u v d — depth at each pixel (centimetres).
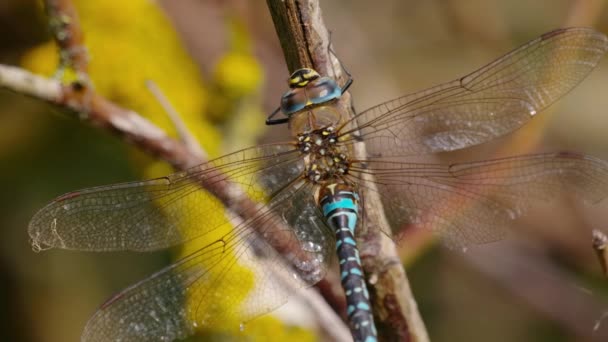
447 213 87
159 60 92
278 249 87
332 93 87
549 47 87
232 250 87
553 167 87
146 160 92
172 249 91
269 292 86
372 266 86
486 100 87
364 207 87
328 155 87
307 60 86
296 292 86
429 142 87
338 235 87
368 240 86
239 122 91
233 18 92
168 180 87
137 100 92
